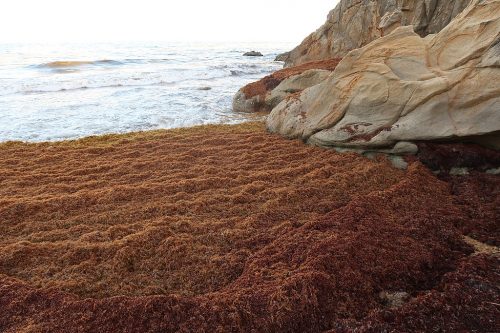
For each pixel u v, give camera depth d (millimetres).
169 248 4613
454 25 7633
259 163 7805
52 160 8398
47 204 5871
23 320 3475
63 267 4336
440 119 6820
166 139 9898
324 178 6766
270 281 3855
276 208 5672
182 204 5840
